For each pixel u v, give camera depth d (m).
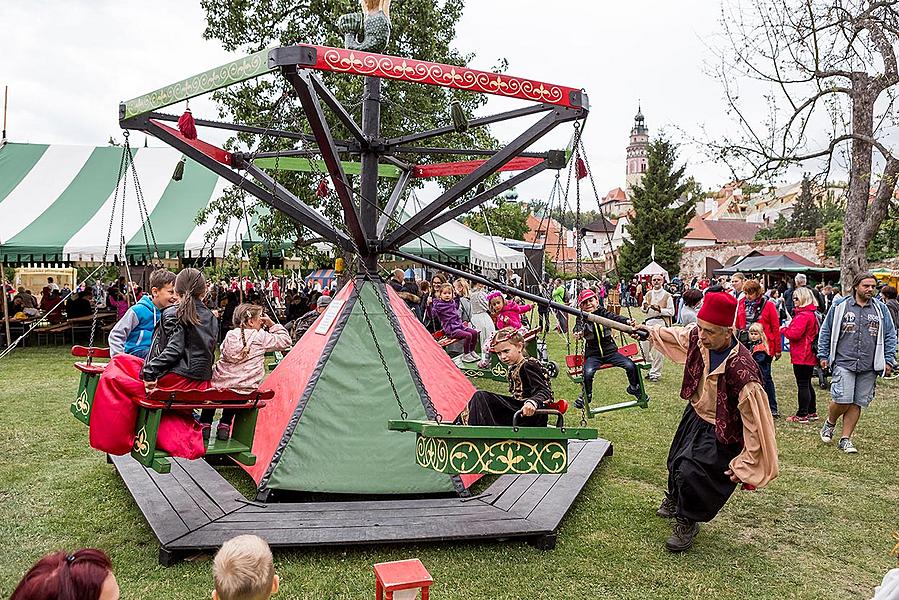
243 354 4.47
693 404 4.38
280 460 4.92
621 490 5.41
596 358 6.80
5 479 5.42
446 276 11.06
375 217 5.93
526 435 3.82
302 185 12.38
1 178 14.03
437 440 3.84
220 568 2.24
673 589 3.79
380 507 4.62
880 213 12.27
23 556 4.03
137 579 3.72
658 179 48.38
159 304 4.84
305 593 3.61
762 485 3.91
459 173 7.23
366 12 5.78
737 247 43.66
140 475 5.15
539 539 4.25
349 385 5.25
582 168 4.68
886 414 8.53
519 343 4.32
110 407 4.08
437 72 4.07
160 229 13.12
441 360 5.95
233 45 13.00
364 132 5.90
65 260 12.50
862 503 5.25
